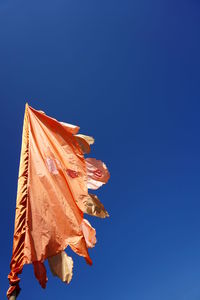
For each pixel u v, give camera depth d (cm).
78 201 715
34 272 556
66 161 770
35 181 665
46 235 600
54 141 788
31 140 741
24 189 642
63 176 725
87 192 745
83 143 863
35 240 583
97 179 828
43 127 797
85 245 639
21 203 621
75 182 744
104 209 774
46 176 689
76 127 852
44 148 747
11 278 536
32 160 701
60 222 638
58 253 599
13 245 569
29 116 796
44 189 665
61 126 834
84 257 621
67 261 597
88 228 716
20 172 667
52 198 663
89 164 852
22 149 714
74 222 660
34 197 638
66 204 677
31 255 562
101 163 859
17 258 556
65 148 796
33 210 619
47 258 589
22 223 596
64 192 696
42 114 823
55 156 753
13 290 530
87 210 745
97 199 780
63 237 621
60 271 581
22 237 579
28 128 765
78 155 805
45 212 631
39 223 609
